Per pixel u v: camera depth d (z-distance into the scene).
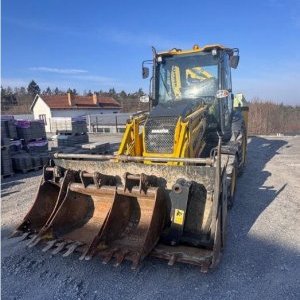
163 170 4.13
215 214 3.69
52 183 4.59
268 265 3.90
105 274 3.79
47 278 3.75
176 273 3.76
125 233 4.00
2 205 6.46
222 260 4.01
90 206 4.44
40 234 3.96
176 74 6.75
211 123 6.40
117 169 4.39
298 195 6.62
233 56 6.72
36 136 11.34
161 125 4.77
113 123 27.34
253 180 7.85
